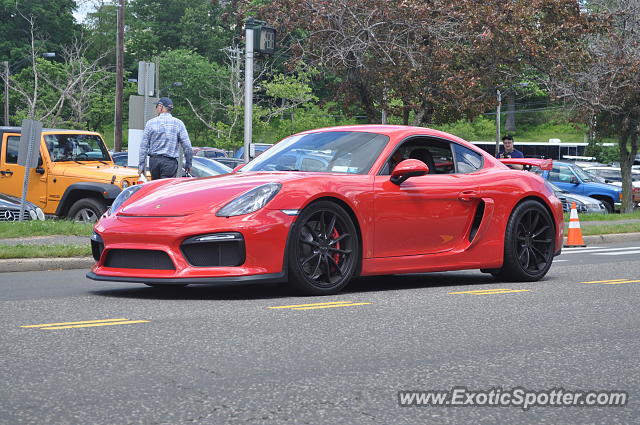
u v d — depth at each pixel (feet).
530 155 217.15
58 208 50.93
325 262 24.63
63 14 315.17
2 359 15.55
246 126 48.24
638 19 90.84
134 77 323.16
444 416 12.36
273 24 78.38
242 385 13.87
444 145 28.45
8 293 25.61
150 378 14.24
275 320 20.01
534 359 16.14
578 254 44.62
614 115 94.17
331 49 78.07
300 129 228.43
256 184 24.12
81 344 16.92
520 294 25.38
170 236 23.06
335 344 17.25
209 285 27.32
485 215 28.14
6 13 308.81
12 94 260.42
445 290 26.43
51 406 12.53
